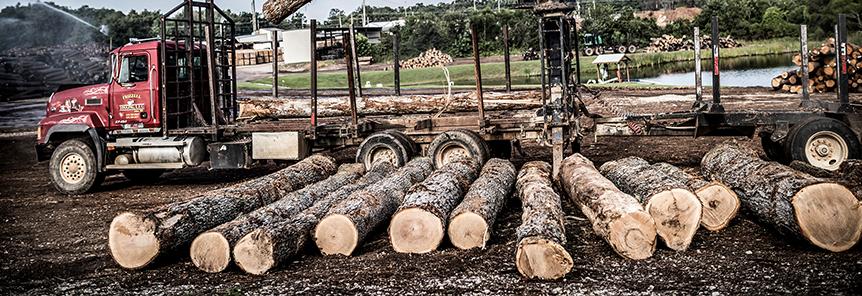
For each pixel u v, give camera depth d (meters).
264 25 66.12
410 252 7.77
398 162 11.80
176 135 12.95
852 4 58.66
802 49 12.09
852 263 6.63
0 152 19.58
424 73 47.09
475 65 11.95
